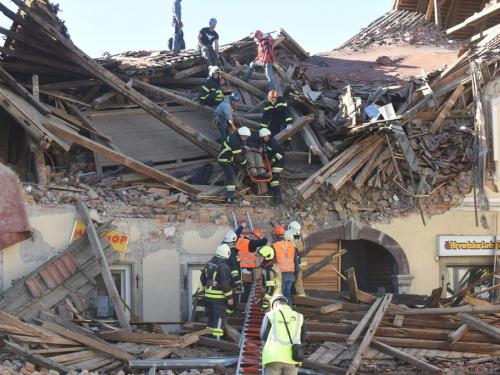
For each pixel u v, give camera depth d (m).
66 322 11.77
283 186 15.52
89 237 13.27
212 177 15.66
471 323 11.62
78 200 13.70
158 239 14.30
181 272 14.40
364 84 18.08
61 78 16.95
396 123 13.95
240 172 15.20
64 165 15.39
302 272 14.10
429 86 15.86
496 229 15.92
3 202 12.66
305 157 15.81
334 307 12.30
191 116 17.00
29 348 10.66
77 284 13.11
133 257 14.05
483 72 15.58
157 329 12.50
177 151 16.16
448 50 21.98
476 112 15.58
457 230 15.77
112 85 15.71
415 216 15.63
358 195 15.52
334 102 16.64
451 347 11.41
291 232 13.06
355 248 17.28
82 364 10.42
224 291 11.95
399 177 15.00
